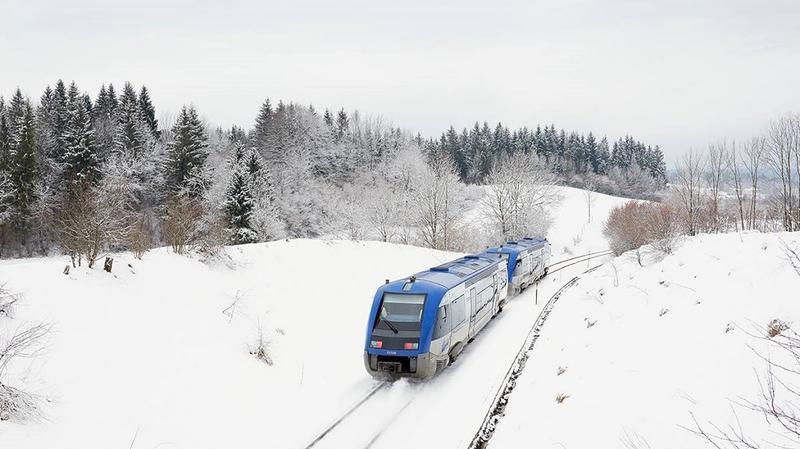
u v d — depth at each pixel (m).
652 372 8.00
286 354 13.28
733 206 31.19
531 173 55.19
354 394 11.50
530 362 13.16
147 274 13.67
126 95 74.94
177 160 50.56
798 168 22.44
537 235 52.69
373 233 46.19
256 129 81.69
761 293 8.83
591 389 8.59
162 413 8.72
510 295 26.48
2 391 7.16
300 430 9.48
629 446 6.18
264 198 46.09
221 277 16.05
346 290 19.78
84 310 10.54
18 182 40.78
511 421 9.22
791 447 4.89
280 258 19.94
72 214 13.14
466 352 15.53
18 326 9.00
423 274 15.44
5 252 39.84
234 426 9.20
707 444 5.48
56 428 7.21
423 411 10.48
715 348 7.70
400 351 12.09
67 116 55.91
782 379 6.06
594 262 42.78
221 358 11.37
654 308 11.30
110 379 8.92
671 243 22.84
